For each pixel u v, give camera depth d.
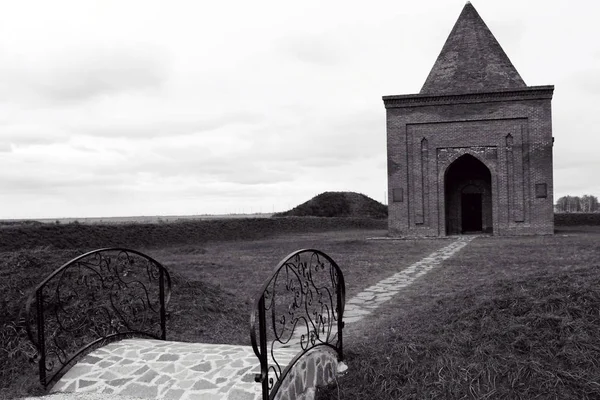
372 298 10.96
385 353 5.80
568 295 6.05
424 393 5.03
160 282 7.16
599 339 5.32
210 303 9.38
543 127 27.72
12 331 6.92
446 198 32.78
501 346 5.46
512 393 4.85
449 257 17.95
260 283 13.20
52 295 7.88
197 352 5.81
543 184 27.75
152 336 7.09
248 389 4.80
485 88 29.41
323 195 61.59
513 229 28.19
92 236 25.31
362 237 33.38
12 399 5.26
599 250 17.38
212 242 32.66
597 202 80.19
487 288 7.16
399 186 29.69
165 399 4.86
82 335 7.03
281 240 34.00
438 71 30.98
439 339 5.81
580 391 4.78
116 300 8.23
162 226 30.38
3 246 20.69
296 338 7.96
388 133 29.88
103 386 5.29
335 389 5.36
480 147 28.64
